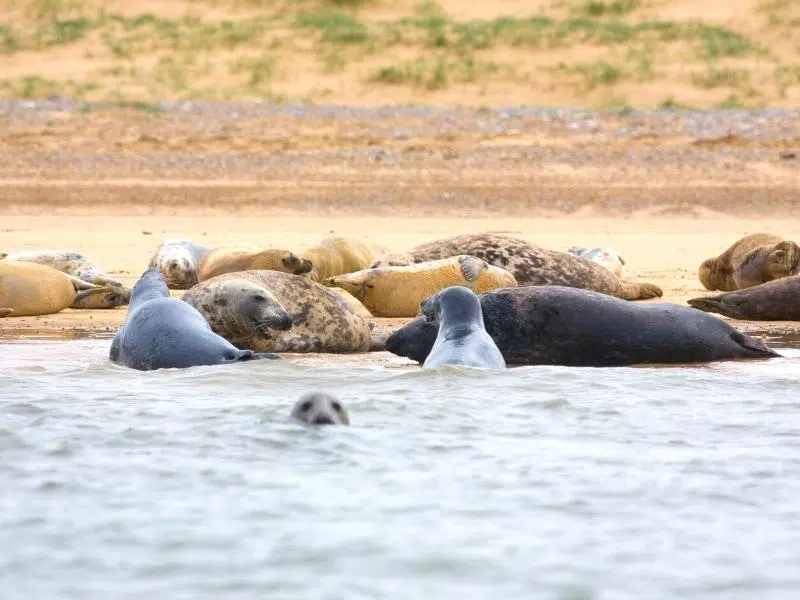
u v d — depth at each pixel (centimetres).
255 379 3127
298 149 10700
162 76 14375
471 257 4666
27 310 4784
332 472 2194
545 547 1788
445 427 2552
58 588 1619
